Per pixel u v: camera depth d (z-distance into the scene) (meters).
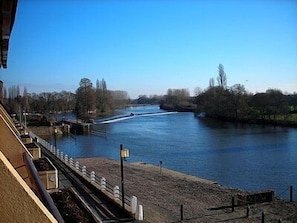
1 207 1.66
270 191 22.95
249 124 92.88
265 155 44.97
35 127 86.69
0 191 1.66
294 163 39.56
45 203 2.37
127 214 16.30
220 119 110.44
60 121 103.00
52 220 1.72
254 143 56.12
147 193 25.45
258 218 18.97
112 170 36.56
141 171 36.19
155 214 19.36
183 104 191.75
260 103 94.12
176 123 103.25
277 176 33.91
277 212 20.11
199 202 22.66
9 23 3.30
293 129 76.88
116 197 17.89
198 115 134.25
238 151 48.75
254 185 30.83
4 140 7.13
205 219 18.66
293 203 22.14
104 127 96.62
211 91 120.62
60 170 27.69
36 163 10.44
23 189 1.69
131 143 63.28
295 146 51.53
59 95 150.75
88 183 22.23
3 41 4.37
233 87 108.56
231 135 68.31
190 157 45.97
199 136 68.75
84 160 44.50
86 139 75.06
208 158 44.72
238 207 21.33
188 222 18.03
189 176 33.66
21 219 1.68
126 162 43.44
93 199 18.77
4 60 6.30
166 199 23.53
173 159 45.12
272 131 73.69
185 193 25.55
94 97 128.75
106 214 16.25
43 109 138.88
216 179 33.53
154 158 46.44
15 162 7.04
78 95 127.62
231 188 27.55
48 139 77.38
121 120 121.06
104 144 64.88
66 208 8.66
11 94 118.44
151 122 110.00
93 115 127.31
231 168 38.25
